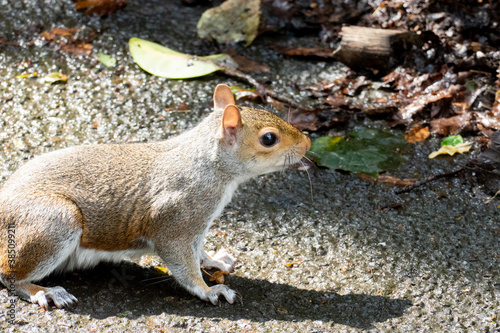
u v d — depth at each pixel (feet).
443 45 37.29
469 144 31.89
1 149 30.91
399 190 29.40
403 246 26.37
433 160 31.37
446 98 34.19
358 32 37.11
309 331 21.57
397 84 36.17
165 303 22.76
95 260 22.95
